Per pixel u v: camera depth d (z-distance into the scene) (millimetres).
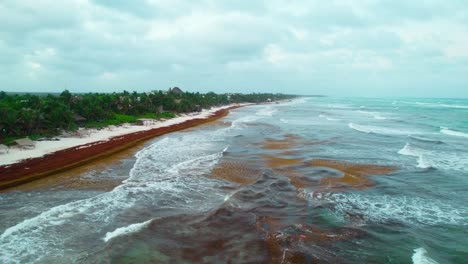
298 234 13297
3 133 31031
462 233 13898
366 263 11367
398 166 24688
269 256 11641
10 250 11883
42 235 13016
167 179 20781
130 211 15531
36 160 24219
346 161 26219
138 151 29391
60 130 36125
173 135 40031
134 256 11570
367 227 14195
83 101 46188
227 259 11484
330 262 11359
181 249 12109
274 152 29672
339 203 16984
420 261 11477
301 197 17688
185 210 15789
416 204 17109
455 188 19672
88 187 19016
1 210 15453
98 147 29594
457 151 30969
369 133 43188
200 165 24516
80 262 11172
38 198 17109
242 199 17125
